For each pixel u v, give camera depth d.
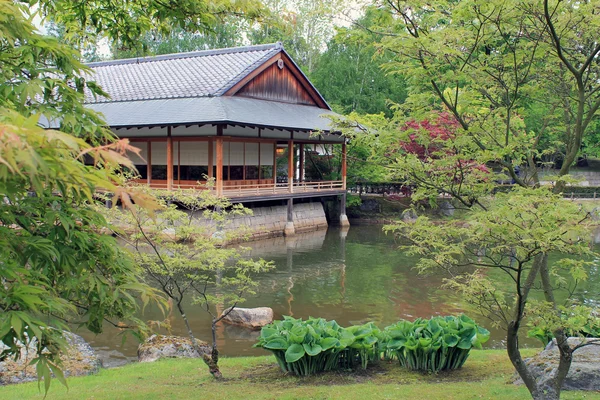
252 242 21.84
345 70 32.84
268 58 23.62
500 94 6.29
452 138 5.54
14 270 2.55
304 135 24.72
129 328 3.62
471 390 5.94
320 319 7.66
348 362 7.23
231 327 10.70
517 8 5.11
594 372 5.71
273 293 13.57
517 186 4.89
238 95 22.64
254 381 6.77
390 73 5.90
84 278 3.16
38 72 3.42
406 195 28.39
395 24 5.71
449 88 6.15
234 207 7.88
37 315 2.66
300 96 26.22
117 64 28.25
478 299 4.96
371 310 12.09
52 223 2.97
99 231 3.64
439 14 5.48
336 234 24.66
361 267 17.06
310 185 27.27
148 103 22.19
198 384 6.62
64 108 3.62
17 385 6.52
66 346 2.59
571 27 5.13
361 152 27.59
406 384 6.44
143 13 6.30
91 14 6.12
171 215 6.69
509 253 4.53
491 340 9.86
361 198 29.77
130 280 3.38
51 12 5.50
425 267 5.26
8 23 3.09
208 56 25.94
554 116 6.07
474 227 4.20
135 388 6.39
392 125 5.77
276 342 7.00
